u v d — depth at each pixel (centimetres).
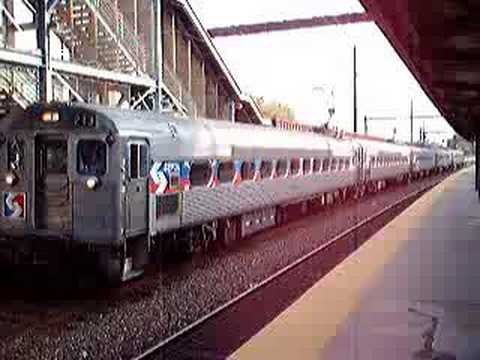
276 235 2083
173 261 1541
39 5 1933
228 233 1812
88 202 1191
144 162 1277
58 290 1205
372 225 2292
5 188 1248
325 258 1602
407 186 5200
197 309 1082
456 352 782
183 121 1522
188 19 3194
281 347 812
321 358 764
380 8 906
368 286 1189
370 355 779
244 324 978
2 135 1248
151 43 2777
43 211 1227
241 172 1855
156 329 959
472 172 9262
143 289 1226
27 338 903
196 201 1545
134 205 1236
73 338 906
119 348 867
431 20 959
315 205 2877
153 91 2728
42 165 1227
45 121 1221
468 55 1241
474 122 3666
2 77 2067
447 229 2102
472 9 892
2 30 2044
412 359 755
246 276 1367
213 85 3656
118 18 2625
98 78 2303
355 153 3481
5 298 1142
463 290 1146
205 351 841
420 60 1298
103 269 1202
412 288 1166
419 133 9175
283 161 2238
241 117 4072
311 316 967
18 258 1256
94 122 1189
